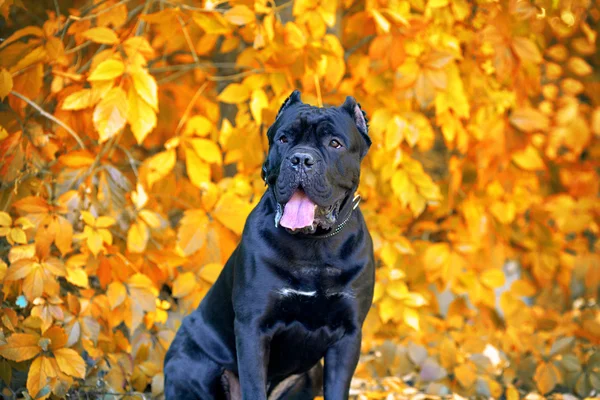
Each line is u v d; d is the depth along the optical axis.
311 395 3.96
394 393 4.64
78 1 5.43
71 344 3.79
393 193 5.28
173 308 4.84
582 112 5.84
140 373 4.19
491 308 5.33
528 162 5.34
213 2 4.37
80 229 4.23
